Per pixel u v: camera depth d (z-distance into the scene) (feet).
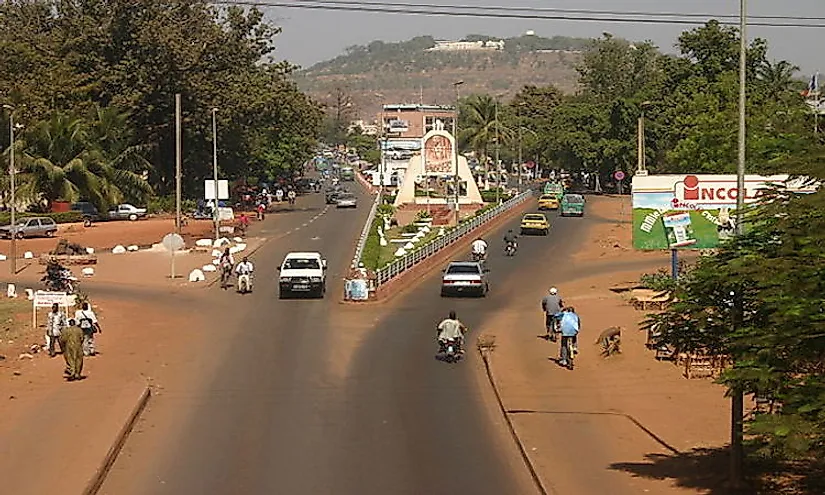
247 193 322.96
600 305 128.67
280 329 112.57
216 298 138.72
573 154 339.57
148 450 63.00
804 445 40.86
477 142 392.68
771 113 165.78
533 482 55.57
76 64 272.51
